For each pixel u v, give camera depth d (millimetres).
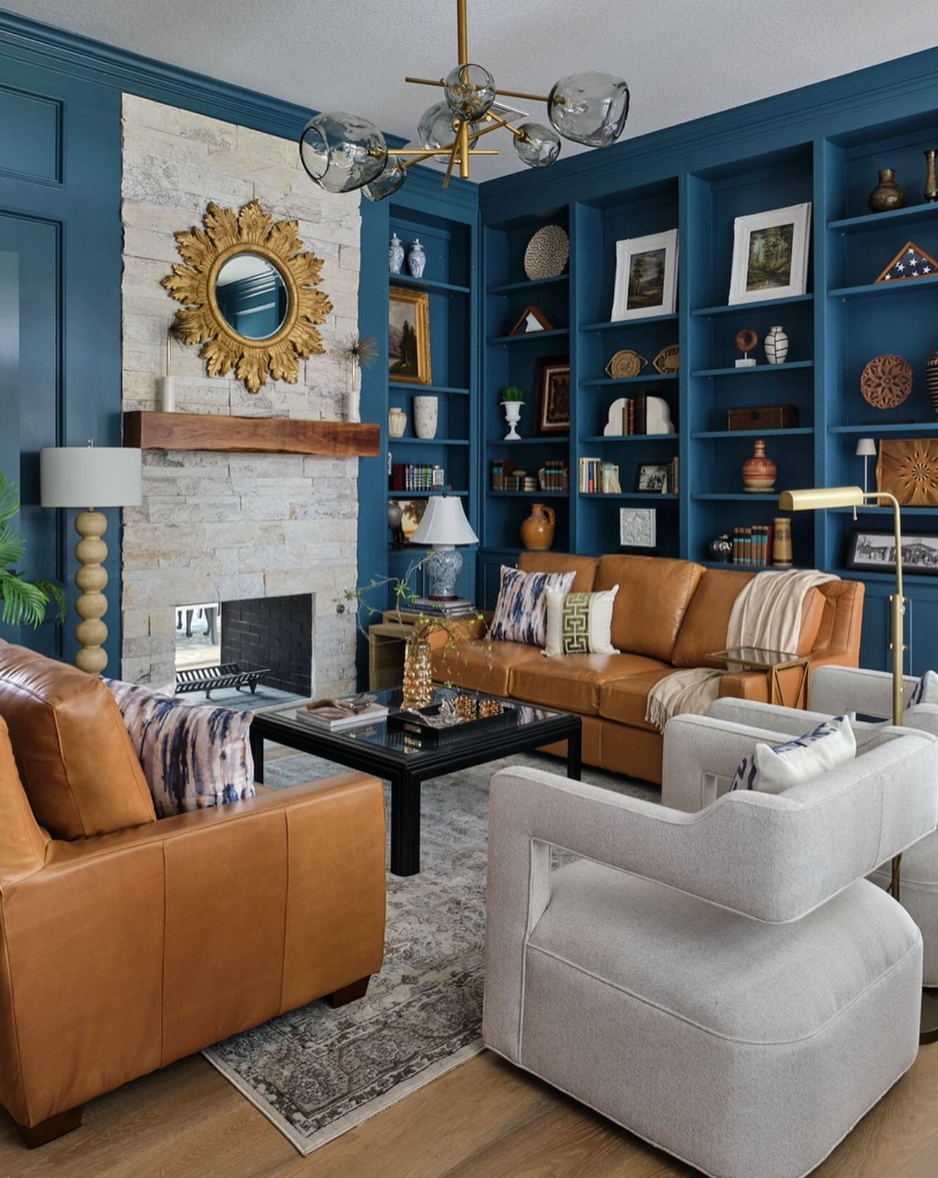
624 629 4973
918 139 4770
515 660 4801
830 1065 1784
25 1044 1808
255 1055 2199
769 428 5160
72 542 4562
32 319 4406
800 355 5270
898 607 2471
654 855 1845
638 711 4148
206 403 4953
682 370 5418
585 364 6047
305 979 2262
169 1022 2016
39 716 1941
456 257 6676
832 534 4988
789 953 1852
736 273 5375
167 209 4750
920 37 4273
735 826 1720
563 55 4445
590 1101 1962
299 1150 1887
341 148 2570
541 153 3043
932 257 4766
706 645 4562
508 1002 2119
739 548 5297
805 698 4023
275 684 5953
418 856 3244
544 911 2100
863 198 4980
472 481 6629
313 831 2238
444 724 3512
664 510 5922
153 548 4812
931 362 4613
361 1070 2143
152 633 4828
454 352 6688
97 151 4512
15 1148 1893
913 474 4781
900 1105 2035
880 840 1877
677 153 5391
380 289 5816
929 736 2119
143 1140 1920
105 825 2006
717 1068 1731
